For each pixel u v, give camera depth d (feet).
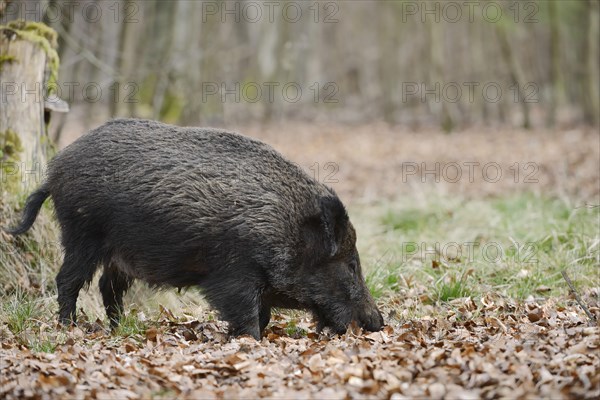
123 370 23.86
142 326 32.37
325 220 29.37
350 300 31.19
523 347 24.62
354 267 31.35
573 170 69.41
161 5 91.04
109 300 33.40
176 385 22.99
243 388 23.17
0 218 36.32
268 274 29.91
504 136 108.06
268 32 152.15
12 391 22.38
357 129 125.49
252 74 146.10
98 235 30.83
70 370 23.91
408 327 30.91
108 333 31.76
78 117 110.73
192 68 94.58
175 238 29.58
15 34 38.96
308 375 23.56
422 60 144.56
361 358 24.53
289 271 30.30
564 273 31.73
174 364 24.63
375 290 37.86
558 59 118.73
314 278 30.83
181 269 30.32
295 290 30.76
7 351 26.76
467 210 53.26
